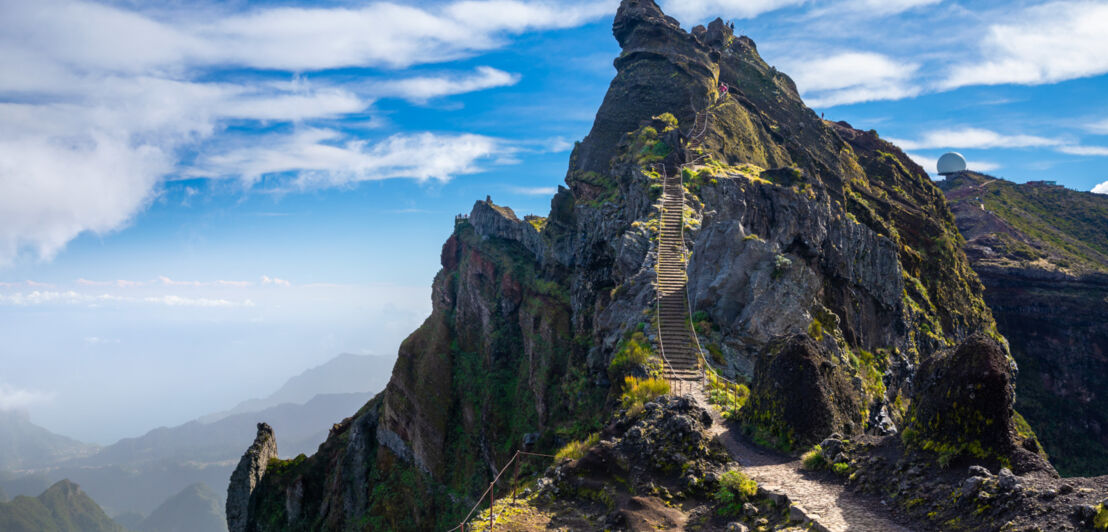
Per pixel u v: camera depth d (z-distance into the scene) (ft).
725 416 77.20
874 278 188.24
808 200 166.30
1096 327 419.33
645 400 84.33
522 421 245.24
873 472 55.52
